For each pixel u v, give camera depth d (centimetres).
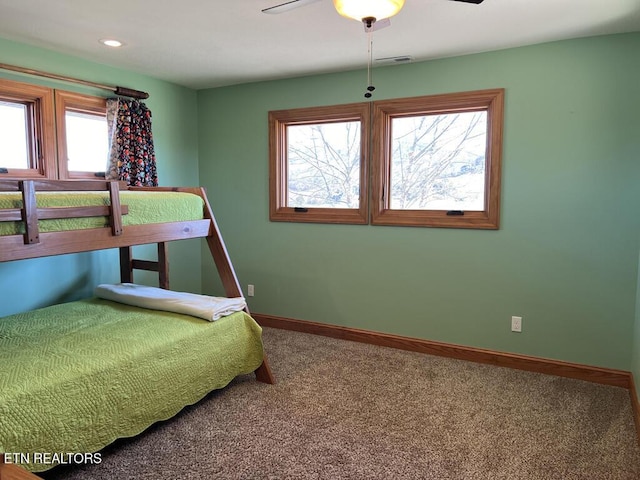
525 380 305
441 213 345
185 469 204
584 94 291
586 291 302
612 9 240
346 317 391
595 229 296
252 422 246
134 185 362
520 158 313
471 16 250
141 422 220
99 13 246
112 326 252
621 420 249
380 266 372
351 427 241
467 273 339
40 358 202
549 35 283
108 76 354
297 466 206
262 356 294
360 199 374
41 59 309
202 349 255
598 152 291
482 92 320
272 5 234
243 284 440
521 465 208
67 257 337
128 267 358
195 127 445
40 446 178
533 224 314
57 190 201
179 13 246
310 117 387
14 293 304
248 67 358
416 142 357
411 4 233
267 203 418
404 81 347
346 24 262
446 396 279
